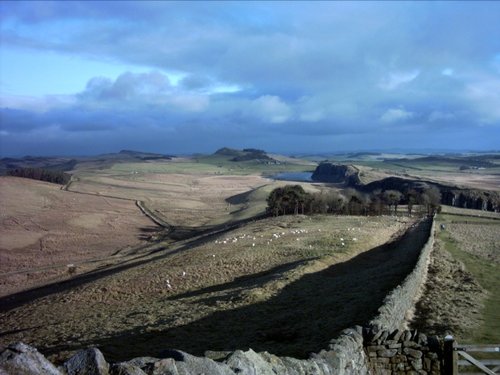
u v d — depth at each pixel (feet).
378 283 92.27
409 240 191.01
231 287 121.70
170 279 142.82
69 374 17.71
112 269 205.98
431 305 77.15
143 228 362.74
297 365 29.76
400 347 41.22
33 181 565.53
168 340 68.95
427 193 421.59
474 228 241.35
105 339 72.90
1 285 209.36
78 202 472.44
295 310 79.25
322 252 161.99
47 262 253.24
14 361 15.75
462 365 42.52
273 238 209.97
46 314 123.03
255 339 62.90
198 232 336.49
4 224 351.25
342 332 41.34
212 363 22.59
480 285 96.78
